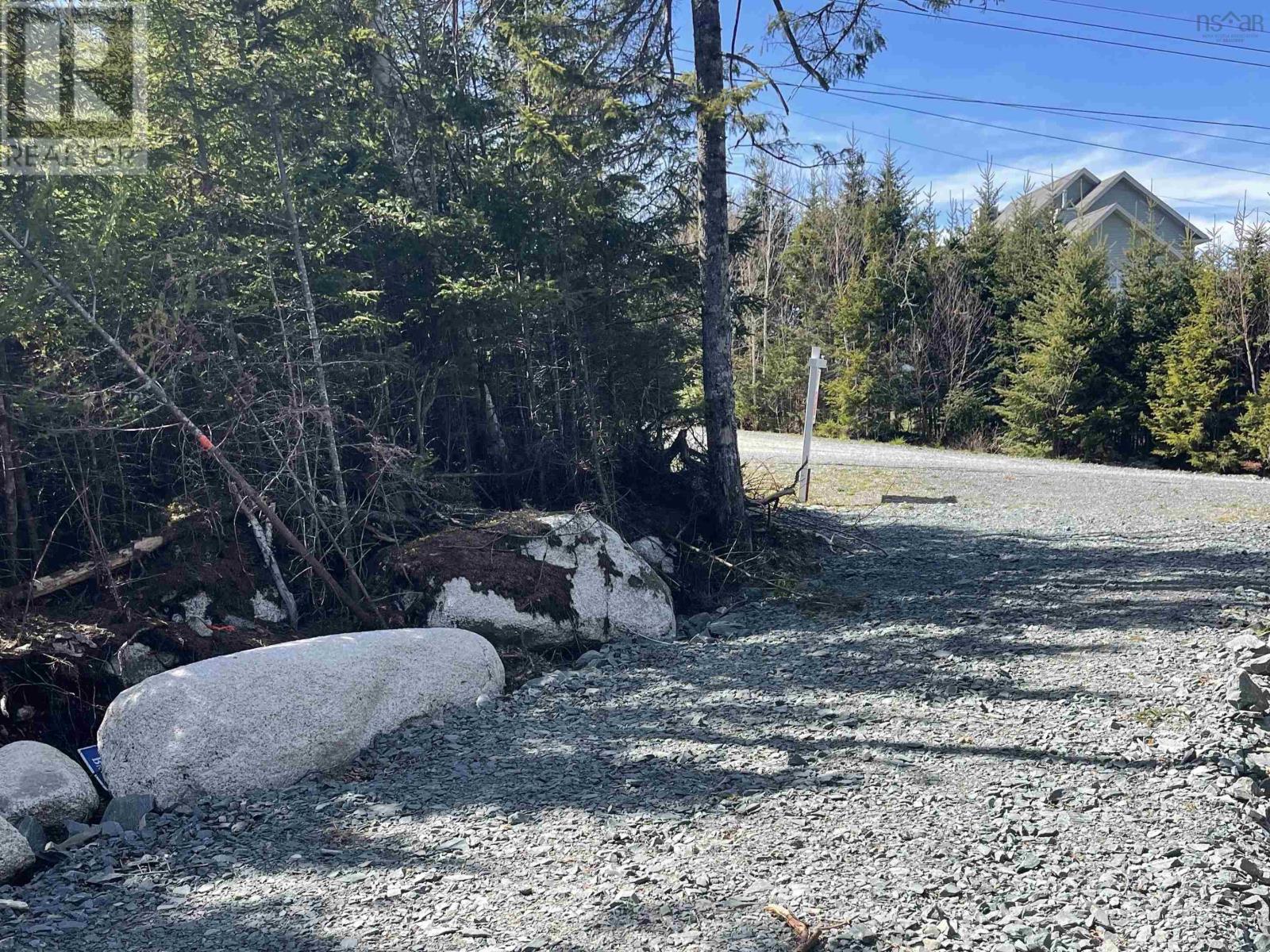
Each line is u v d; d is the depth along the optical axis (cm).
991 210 3297
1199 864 396
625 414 1190
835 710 620
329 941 375
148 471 895
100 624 709
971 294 2992
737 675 721
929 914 370
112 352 807
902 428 3053
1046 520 1405
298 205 888
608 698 684
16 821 501
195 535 809
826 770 520
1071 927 355
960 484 1839
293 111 852
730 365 1114
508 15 1127
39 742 605
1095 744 531
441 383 1088
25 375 783
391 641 655
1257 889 376
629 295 1128
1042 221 3156
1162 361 2519
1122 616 791
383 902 405
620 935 365
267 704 569
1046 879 392
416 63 1202
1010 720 578
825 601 943
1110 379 2570
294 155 886
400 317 1112
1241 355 2381
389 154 1152
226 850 474
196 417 852
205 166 848
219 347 879
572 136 1036
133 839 499
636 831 461
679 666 759
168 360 733
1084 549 1127
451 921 384
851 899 385
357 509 858
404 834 476
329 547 860
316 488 871
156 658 702
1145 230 2817
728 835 449
